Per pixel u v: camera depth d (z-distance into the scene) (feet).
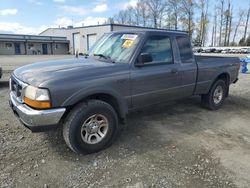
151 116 16.83
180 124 15.49
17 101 10.87
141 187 9.04
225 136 13.82
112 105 12.34
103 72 11.27
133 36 13.29
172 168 10.30
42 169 10.02
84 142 10.99
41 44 156.35
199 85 16.66
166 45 14.16
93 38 143.33
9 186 8.88
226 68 18.69
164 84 14.05
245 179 9.64
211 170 10.21
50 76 10.18
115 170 10.09
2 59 85.15
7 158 10.73
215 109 18.81
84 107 10.69
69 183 9.18
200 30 206.90
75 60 13.44
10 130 13.75
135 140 12.92
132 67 12.31
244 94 25.22
